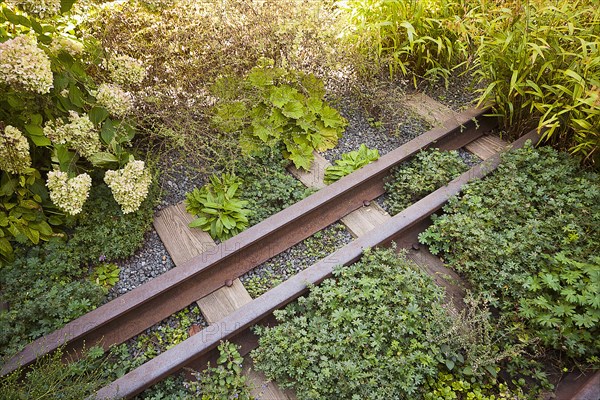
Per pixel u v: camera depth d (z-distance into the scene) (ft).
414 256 10.61
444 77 14.30
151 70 12.23
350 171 11.83
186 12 12.81
